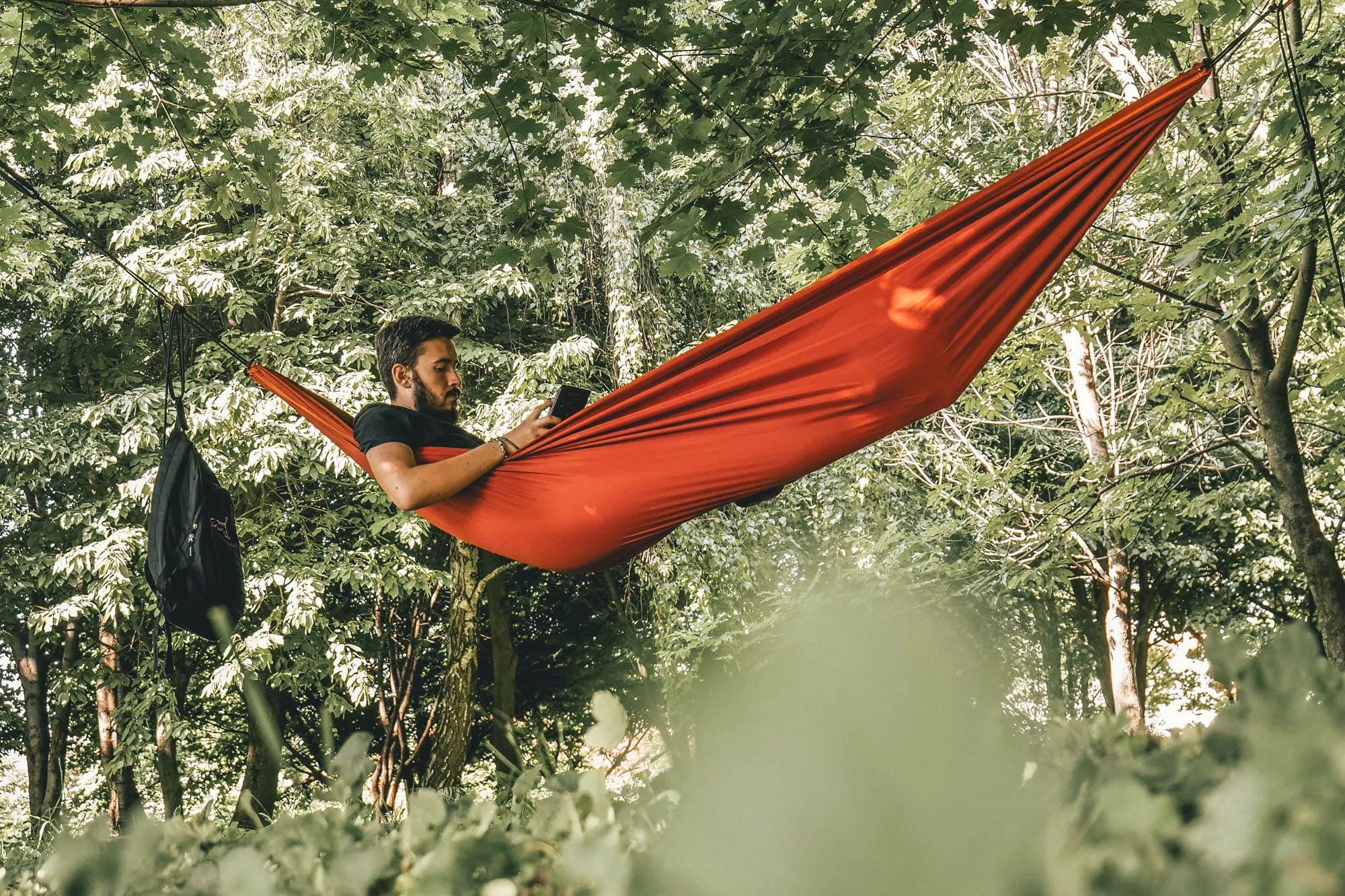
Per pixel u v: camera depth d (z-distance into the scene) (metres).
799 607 0.57
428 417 3.34
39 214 11.32
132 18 5.54
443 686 12.17
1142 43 4.54
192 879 1.05
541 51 5.16
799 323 3.03
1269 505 12.46
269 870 1.09
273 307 12.85
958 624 0.59
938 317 3.01
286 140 11.38
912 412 3.09
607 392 12.16
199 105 5.85
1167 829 0.62
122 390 12.45
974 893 0.57
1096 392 10.78
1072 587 14.08
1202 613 13.48
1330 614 7.12
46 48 5.72
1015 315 3.10
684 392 3.04
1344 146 5.55
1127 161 3.02
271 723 1.06
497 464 3.14
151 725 12.65
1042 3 4.46
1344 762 0.55
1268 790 0.56
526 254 5.47
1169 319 7.92
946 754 0.58
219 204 5.99
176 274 10.91
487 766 15.37
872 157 4.99
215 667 13.61
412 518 11.67
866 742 0.57
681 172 11.55
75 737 16.06
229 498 4.73
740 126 4.91
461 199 12.45
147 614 12.00
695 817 0.65
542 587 15.35
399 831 1.19
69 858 1.10
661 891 0.74
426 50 5.43
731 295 12.82
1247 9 5.57
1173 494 9.30
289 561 11.69
